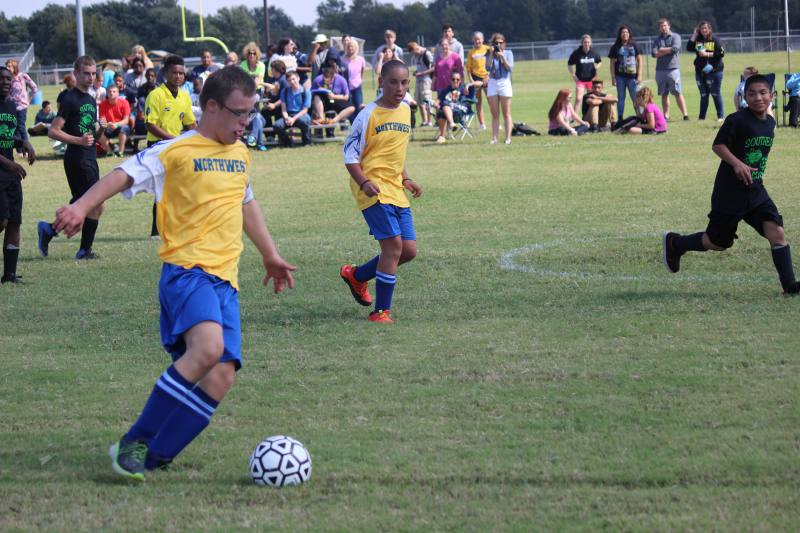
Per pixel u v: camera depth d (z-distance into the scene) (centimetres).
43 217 2811
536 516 778
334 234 2355
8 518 801
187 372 859
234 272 909
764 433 948
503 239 2166
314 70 4725
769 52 12100
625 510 784
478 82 4566
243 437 991
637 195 2714
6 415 1087
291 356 1303
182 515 801
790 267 1540
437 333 1405
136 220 2733
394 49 4744
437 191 2950
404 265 1919
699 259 1880
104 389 1186
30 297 1767
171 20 18262
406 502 816
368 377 1195
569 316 1477
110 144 4294
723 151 1505
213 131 902
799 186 2712
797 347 1249
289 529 768
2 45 12206
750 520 756
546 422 1008
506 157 3694
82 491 858
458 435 980
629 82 4347
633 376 1152
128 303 1705
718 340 1298
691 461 882
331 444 962
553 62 13400
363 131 1466
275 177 3444
